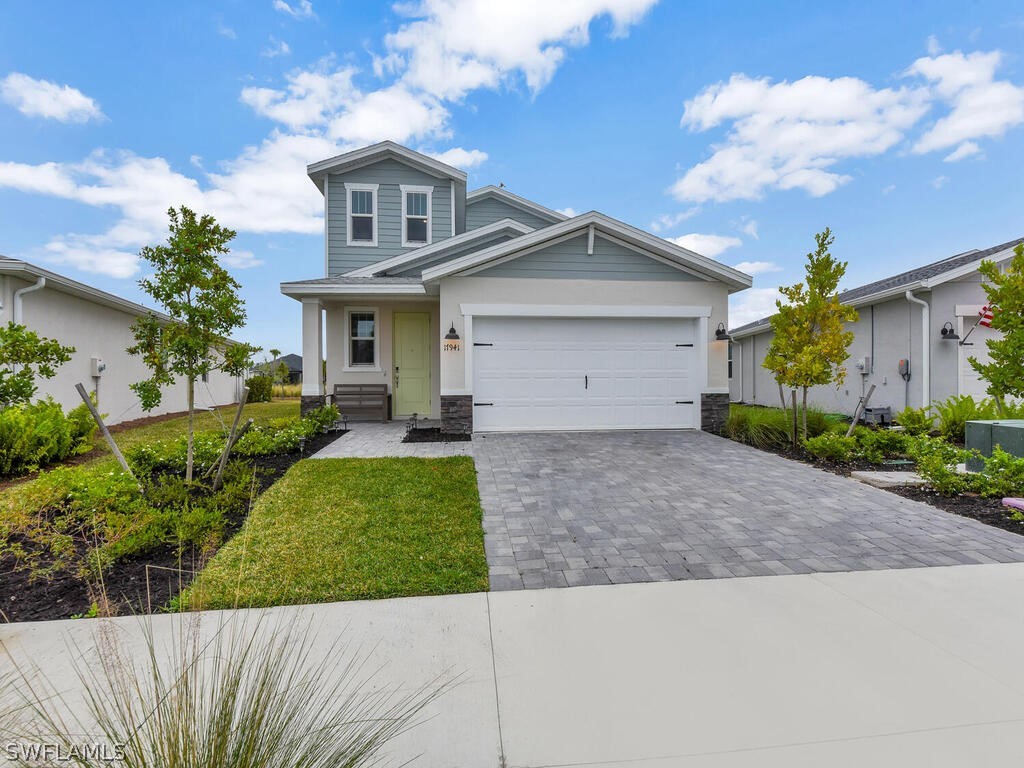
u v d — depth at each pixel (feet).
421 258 40.27
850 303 39.24
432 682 7.59
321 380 37.32
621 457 24.30
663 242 30.83
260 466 21.31
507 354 31.35
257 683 5.73
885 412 36.52
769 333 53.93
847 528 14.58
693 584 11.00
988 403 27.99
